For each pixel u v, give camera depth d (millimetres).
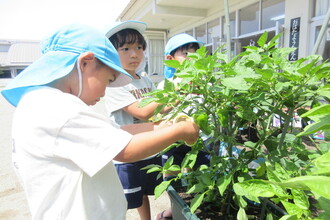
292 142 981
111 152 743
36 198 794
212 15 7289
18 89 878
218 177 974
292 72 755
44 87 797
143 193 1606
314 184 350
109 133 761
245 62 976
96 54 799
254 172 1010
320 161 453
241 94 910
